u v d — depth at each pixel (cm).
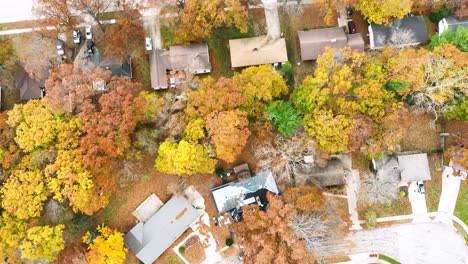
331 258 6028
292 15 6231
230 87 5250
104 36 5728
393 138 5459
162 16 6084
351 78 5303
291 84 6103
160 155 5288
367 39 6238
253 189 5859
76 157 4991
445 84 5319
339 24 6247
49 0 5259
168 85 5966
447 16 6122
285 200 5372
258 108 5425
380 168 5903
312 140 5353
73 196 5006
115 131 5069
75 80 5138
